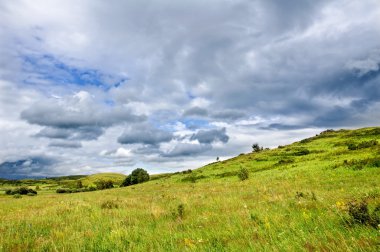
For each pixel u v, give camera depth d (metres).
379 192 12.30
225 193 23.52
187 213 12.80
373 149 46.62
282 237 6.29
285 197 15.43
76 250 7.27
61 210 16.89
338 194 13.77
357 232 5.79
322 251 4.90
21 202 29.48
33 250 7.60
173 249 6.52
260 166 64.50
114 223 10.74
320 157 53.34
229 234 7.45
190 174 75.56
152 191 38.19
